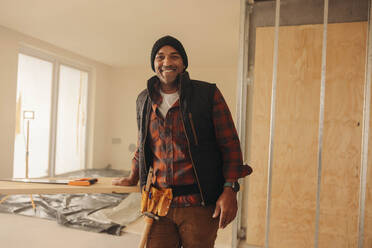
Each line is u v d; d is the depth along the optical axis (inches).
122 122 270.1
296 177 96.8
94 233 106.4
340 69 92.1
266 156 100.0
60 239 100.1
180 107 39.8
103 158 266.8
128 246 96.0
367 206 89.1
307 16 95.3
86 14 136.9
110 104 273.1
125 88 269.4
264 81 100.2
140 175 46.1
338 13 92.3
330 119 93.1
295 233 96.8
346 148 91.7
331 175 93.2
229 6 121.8
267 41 99.7
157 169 43.1
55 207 132.8
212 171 40.9
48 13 137.3
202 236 40.9
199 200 40.4
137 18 139.5
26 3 126.4
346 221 91.7
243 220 107.0
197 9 126.0
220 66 243.0
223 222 38.7
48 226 112.2
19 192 49.5
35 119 193.2
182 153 40.6
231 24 143.1
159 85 44.0
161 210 41.3
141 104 46.3
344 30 91.7
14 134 169.6
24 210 128.9
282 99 98.0
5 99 162.4
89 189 51.3
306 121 95.7
